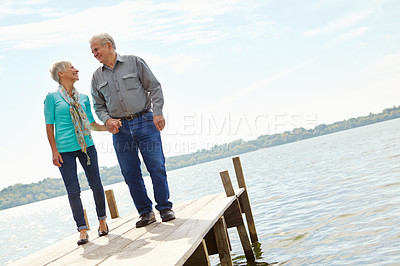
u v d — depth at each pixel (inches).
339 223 255.0
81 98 147.8
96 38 140.0
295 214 319.3
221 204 162.2
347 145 1550.2
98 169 143.8
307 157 1355.8
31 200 5255.9
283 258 202.1
